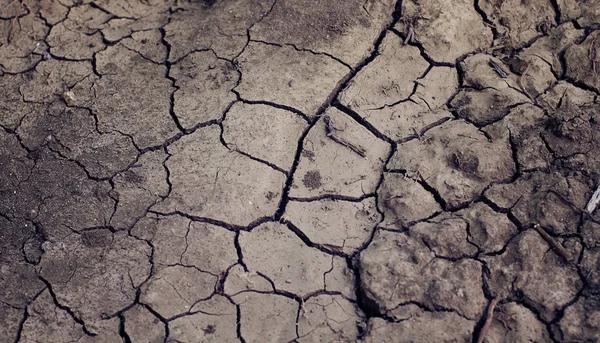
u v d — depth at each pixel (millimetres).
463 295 586
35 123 734
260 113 695
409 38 745
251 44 749
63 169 693
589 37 770
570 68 750
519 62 749
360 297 604
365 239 634
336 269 619
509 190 653
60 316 604
